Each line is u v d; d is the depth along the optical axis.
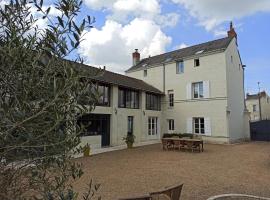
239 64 25.03
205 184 7.94
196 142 16.12
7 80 1.64
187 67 23.80
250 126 25.12
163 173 9.61
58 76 1.75
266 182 8.23
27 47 1.74
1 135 1.53
